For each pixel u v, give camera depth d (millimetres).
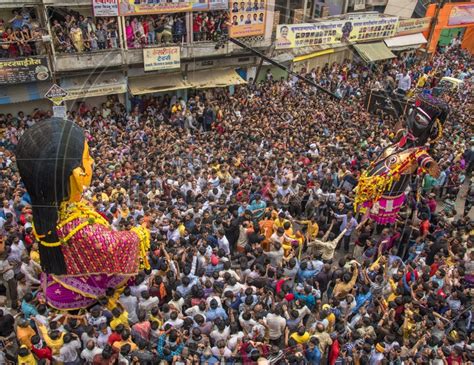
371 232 9906
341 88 19078
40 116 15914
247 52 18219
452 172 12516
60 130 3758
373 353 6645
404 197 9219
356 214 10211
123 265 3980
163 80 17906
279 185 10805
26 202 9641
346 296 7293
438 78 21172
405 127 8906
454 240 9344
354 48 21219
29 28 14883
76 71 15945
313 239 9586
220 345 6305
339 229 9992
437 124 8414
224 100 17625
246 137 13922
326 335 6758
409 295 7836
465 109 17562
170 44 16844
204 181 11055
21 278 7398
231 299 7316
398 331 7320
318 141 13492
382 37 21844
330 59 21172
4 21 15266
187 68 18031
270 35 18422
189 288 7645
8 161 11906
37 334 6426
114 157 11977
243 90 18156
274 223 9297
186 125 16656
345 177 11078
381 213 9000
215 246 8961
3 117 15570
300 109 16016
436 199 12031
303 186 10820
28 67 14922
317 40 19562
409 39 23172
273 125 14680
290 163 11516
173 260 8016
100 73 16359
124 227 8430
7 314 7043
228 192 10453
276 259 8750
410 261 8883
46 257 3959
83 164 3830
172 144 12953
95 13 15273
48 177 3668
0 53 14945
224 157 12289
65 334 6180
